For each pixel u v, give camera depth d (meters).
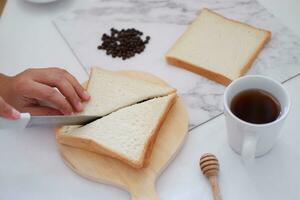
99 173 0.80
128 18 1.02
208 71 0.91
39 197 0.80
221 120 0.86
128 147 0.81
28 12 1.05
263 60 0.93
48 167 0.83
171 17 1.02
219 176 0.80
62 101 0.84
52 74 0.86
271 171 0.80
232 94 0.78
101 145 0.81
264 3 1.02
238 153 0.82
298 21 0.99
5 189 0.81
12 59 0.97
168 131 0.84
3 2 1.06
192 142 0.84
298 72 0.91
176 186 0.80
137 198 0.78
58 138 0.83
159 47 0.97
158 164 0.81
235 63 0.92
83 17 1.03
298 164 0.80
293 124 0.84
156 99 0.86
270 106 0.77
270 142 0.78
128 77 0.90
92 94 0.88
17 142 0.86
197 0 1.04
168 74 0.93
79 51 0.97
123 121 0.84
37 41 1.00
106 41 0.98
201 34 0.97
